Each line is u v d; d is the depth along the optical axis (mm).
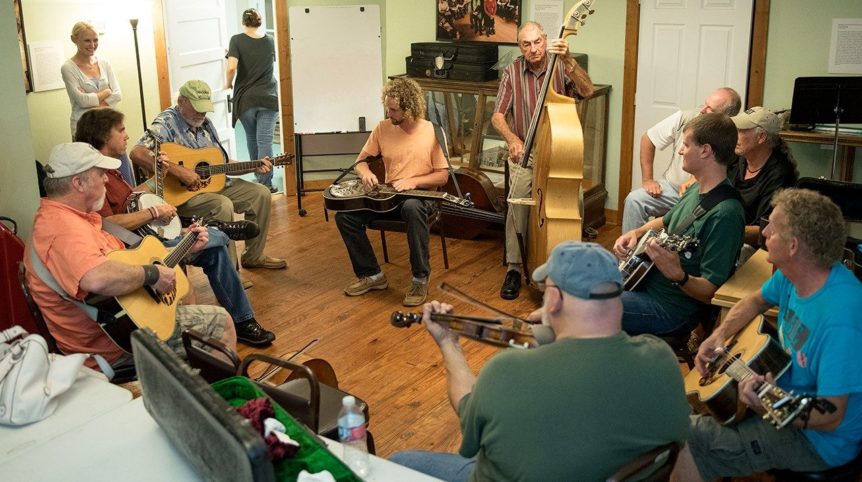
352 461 1967
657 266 3014
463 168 5668
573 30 4324
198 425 1757
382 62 6574
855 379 2148
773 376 2338
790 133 4887
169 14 6426
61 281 2936
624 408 1727
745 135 3594
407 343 4137
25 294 2930
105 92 5680
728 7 5227
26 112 3637
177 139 4703
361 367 3900
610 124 5828
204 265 4035
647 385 1750
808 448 2293
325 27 6289
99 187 3074
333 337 4207
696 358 2650
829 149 5043
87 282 2902
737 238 2961
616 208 5957
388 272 5051
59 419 2332
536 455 1726
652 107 5637
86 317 3061
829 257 2221
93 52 5629
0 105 3568
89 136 3877
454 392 2072
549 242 4059
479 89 5633
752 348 2445
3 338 2447
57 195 3025
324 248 5496
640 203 4578
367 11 6336
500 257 5289
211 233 4035
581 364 1741
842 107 4660
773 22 5141
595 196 5742
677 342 3148
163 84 6492
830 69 5051
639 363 1762
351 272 5074
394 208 4562
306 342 4156
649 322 3129
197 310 3354
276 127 8086
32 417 2303
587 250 1820
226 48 6957
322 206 6383
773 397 2201
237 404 2090
